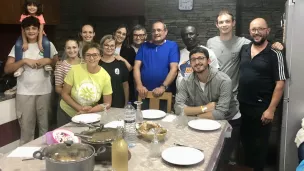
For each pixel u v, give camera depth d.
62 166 1.28
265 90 2.73
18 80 2.99
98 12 4.79
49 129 3.25
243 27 4.43
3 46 3.97
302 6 2.61
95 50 2.42
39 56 3.00
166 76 3.10
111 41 2.89
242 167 2.40
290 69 2.71
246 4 4.38
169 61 3.09
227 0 4.29
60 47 4.86
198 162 1.56
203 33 4.47
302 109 2.74
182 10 4.49
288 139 2.82
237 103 2.69
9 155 1.66
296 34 2.65
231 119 2.70
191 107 2.42
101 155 1.53
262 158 2.87
